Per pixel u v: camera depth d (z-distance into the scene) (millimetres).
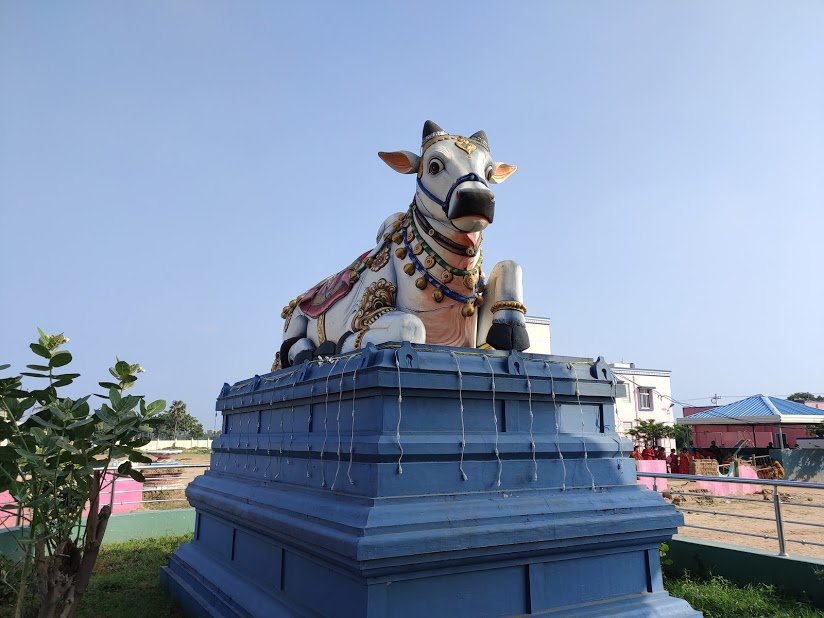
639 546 3869
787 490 19641
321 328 5406
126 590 6066
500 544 3232
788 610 5047
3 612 4160
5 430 3699
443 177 4234
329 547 3139
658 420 32031
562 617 3420
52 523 3562
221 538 5176
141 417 3922
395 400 3303
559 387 3855
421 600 3080
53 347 3887
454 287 4391
